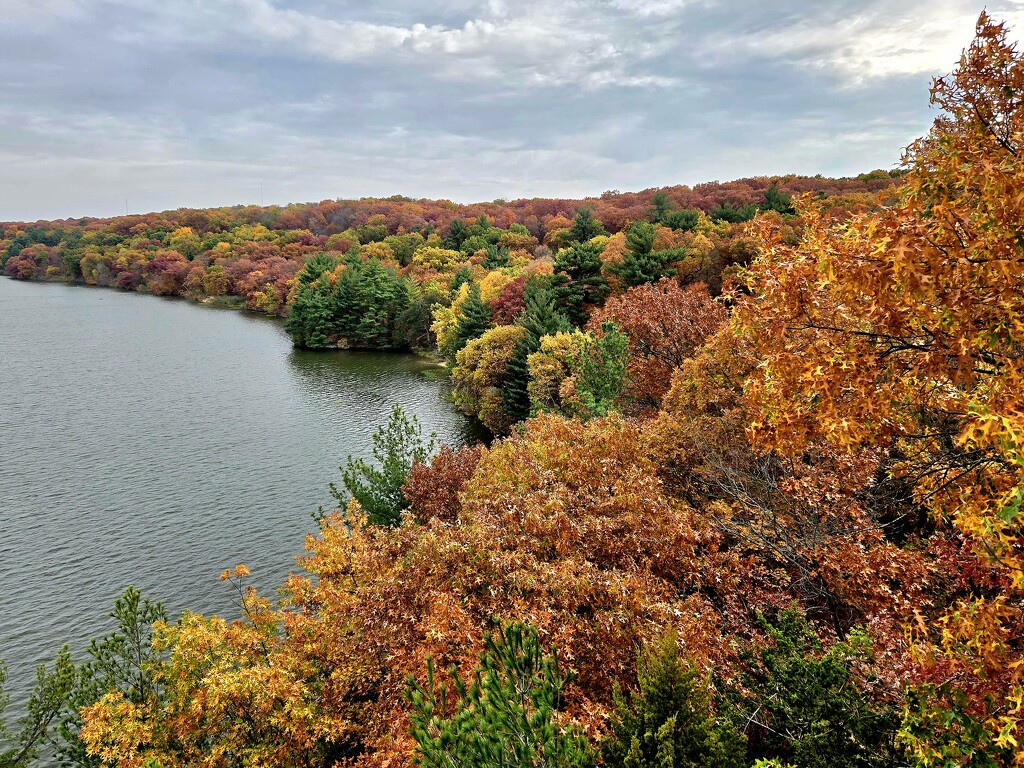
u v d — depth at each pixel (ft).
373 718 46.21
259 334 344.49
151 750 44.80
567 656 36.96
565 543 47.50
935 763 20.45
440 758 22.27
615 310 122.42
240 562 105.70
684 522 48.96
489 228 466.29
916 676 24.80
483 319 225.97
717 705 29.81
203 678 47.37
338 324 311.68
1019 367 19.98
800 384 25.08
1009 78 22.77
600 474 59.41
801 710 25.95
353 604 50.85
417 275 381.81
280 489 135.23
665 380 102.83
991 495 23.20
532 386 143.54
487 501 58.59
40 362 258.57
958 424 30.78
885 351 24.14
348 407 201.98
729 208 310.24
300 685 46.11
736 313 27.84
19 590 97.76
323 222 643.45
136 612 53.42
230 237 587.27
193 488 135.54
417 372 259.39
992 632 20.86
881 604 37.78
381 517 87.61
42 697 55.88
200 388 223.71
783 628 31.99
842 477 47.70
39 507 126.00
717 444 64.44
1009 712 19.70
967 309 20.21
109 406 198.18
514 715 22.70
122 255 557.74
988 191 20.22
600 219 374.02
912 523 50.44
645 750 23.54
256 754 45.16
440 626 38.96
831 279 22.48
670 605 40.16
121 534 115.14
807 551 44.19
